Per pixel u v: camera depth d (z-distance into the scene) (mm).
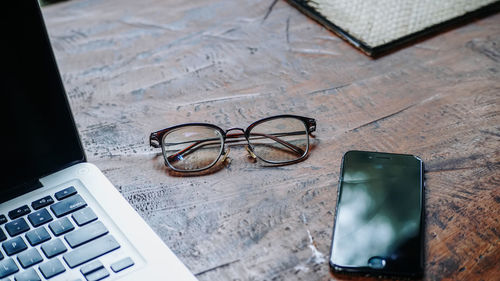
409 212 661
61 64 958
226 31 1013
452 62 925
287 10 1055
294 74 914
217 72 925
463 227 664
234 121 829
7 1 602
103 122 840
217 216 692
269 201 707
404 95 864
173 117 842
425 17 991
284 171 746
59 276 597
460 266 624
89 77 927
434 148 771
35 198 670
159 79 916
